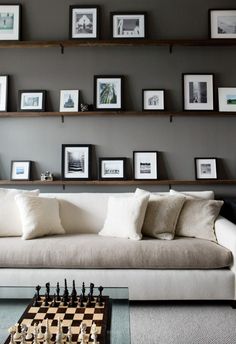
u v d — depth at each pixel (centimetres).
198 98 339
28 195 284
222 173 345
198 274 235
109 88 341
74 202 303
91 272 235
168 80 343
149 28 341
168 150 345
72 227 299
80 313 159
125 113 330
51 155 346
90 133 346
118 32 337
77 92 342
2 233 272
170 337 197
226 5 340
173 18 341
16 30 338
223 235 254
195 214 281
